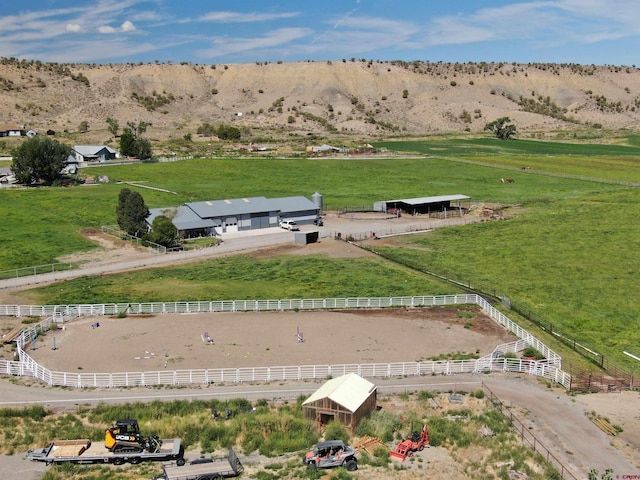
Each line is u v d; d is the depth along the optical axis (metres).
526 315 77.00
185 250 105.25
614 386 56.31
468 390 54.66
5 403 51.19
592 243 114.19
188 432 47.28
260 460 44.31
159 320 72.69
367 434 47.12
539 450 44.81
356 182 176.50
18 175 158.62
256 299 79.75
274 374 56.97
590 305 82.38
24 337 65.25
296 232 113.62
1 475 41.88
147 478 41.75
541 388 55.22
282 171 190.75
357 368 57.94
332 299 78.06
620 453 44.62
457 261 101.94
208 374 56.72
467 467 42.84
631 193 159.62
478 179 182.50
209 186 165.50
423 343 66.06
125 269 94.38
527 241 115.50
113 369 58.50
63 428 47.53
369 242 113.81
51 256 101.00
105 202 141.00
